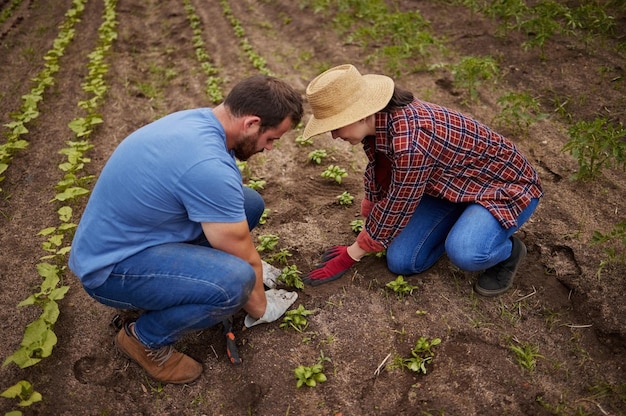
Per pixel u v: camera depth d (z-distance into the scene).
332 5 7.62
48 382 2.69
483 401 2.51
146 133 2.27
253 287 2.47
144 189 2.21
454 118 2.64
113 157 2.31
